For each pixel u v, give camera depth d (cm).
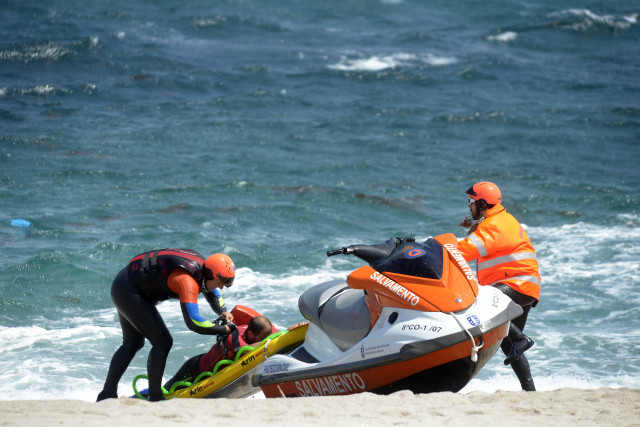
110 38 12744
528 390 2462
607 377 3206
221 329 2533
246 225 5822
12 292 4375
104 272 4775
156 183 6781
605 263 4988
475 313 2236
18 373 3256
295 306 4194
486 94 10744
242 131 8731
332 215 6131
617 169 7581
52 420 1827
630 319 3984
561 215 6200
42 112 9194
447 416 1902
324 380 2344
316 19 15762
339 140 8512
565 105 10181
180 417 1917
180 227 5681
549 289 4516
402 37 14350
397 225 5928
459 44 13912
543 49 13775
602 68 12438
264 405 2075
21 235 5394
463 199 6631
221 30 14250
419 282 2259
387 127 9106
